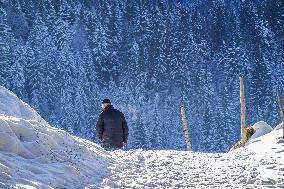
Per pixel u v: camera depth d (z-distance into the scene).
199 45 179.75
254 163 10.23
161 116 143.75
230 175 8.68
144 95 149.50
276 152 11.72
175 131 137.62
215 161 10.89
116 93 153.12
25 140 7.67
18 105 10.92
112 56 163.25
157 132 118.25
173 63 155.75
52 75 137.38
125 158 10.38
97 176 7.64
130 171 8.68
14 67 129.75
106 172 8.18
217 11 198.38
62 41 155.12
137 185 7.20
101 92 155.12
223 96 140.50
